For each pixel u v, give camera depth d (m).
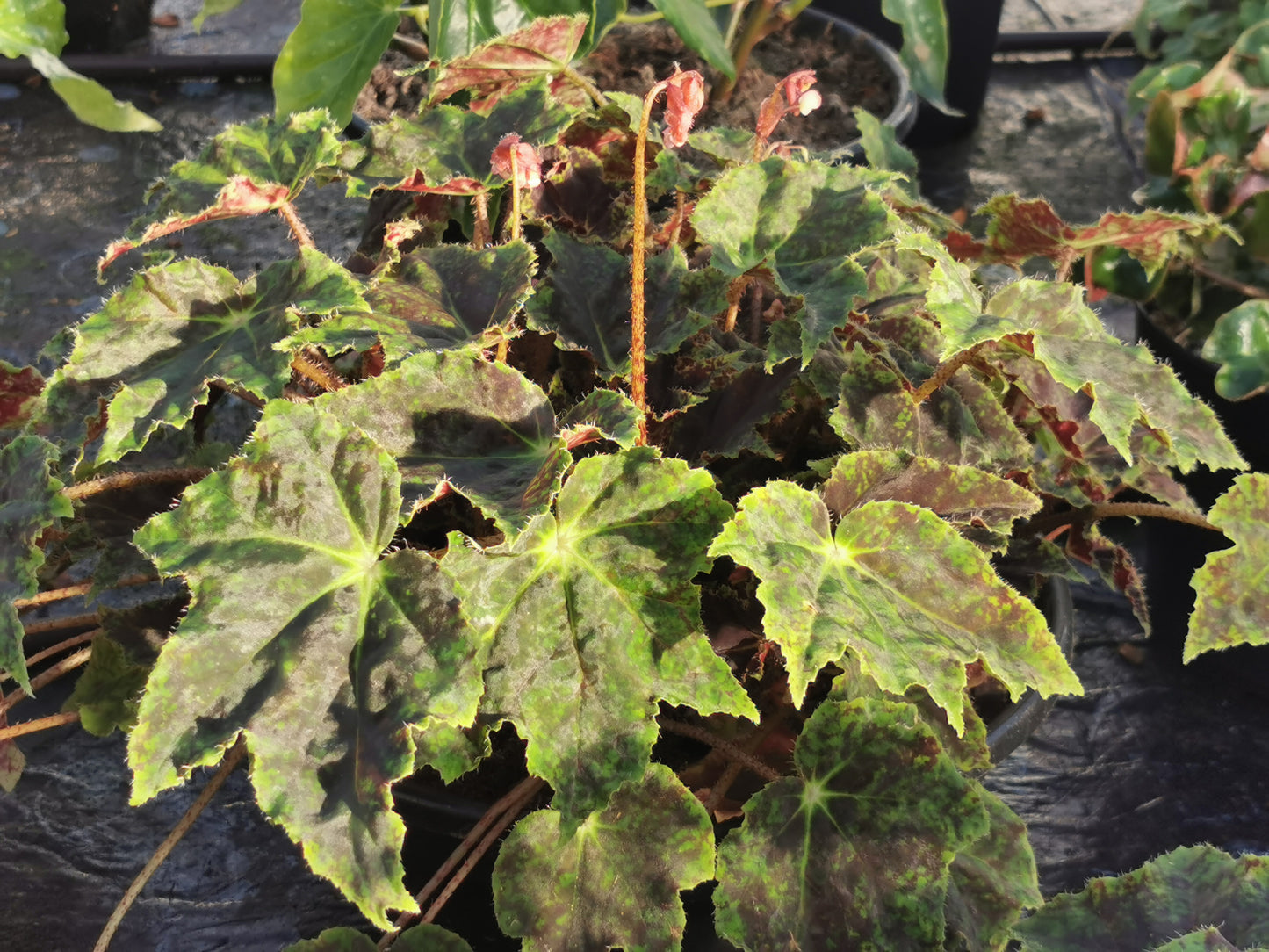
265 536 0.62
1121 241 0.81
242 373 0.66
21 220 1.39
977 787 0.69
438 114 0.79
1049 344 0.69
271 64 1.66
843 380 0.72
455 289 0.71
